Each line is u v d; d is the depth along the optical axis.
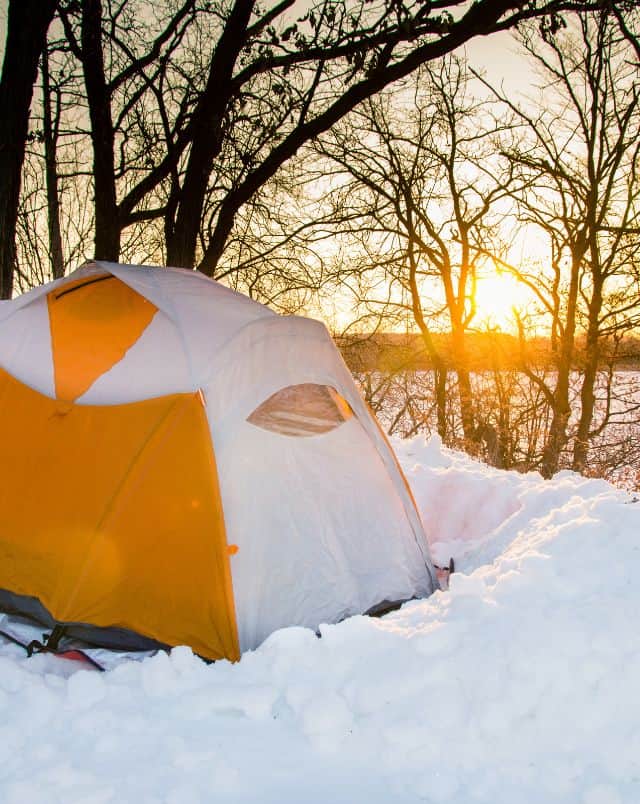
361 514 4.71
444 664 3.21
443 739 2.92
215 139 8.84
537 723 2.97
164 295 4.87
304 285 14.18
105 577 4.03
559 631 3.27
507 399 16.58
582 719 2.96
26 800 2.67
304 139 8.96
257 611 4.08
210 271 9.60
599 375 17.89
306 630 3.62
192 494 4.07
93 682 3.31
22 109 7.64
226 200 9.46
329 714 3.02
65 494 4.26
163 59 10.15
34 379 4.81
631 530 3.98
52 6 7.65
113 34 9.73
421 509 6.75
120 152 11.34
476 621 3.48
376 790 2.75
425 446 8.19
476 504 6.62
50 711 3.18
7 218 7.61
